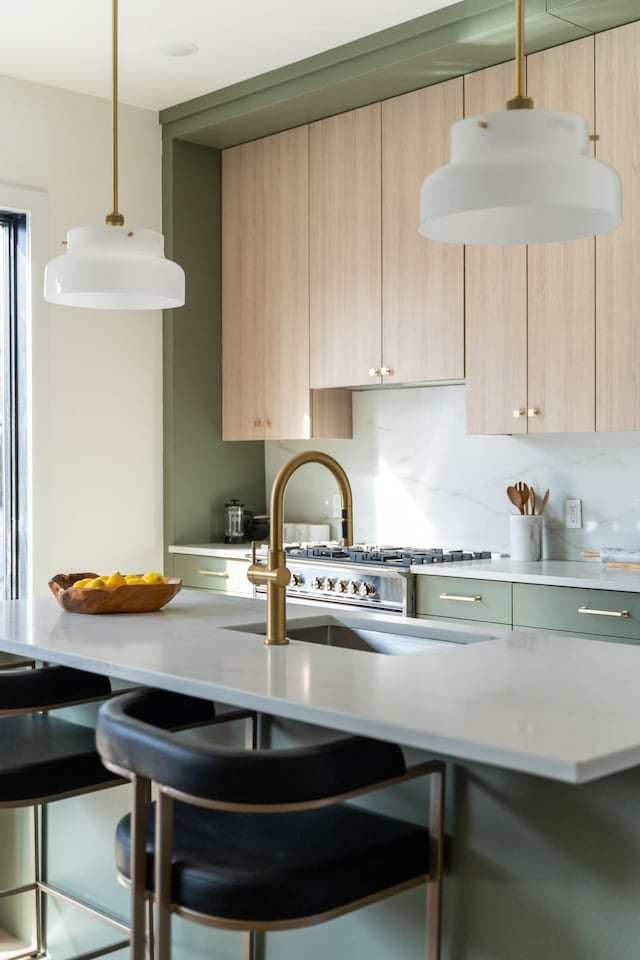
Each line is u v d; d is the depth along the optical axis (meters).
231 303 5.14
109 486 4.91
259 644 2.31
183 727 2.08
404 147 4.29
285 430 4.86
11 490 4.67
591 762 1.38
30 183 4.60
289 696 1.76
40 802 2.21
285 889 1.63
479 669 2.00
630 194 3.56
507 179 1.82
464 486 4.57
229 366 5.16
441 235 2.10
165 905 1.69
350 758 1.64
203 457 5.18
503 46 3.78
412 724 1.56
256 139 4.98
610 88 3.61
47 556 4.68
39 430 4.64
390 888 1.76
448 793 1.90
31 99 4.60
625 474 4.01
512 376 3.91
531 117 1.85
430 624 2.56
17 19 3.89
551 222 2.15
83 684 2.35
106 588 2.77
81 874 2.74
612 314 3.61
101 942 2.69
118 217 2.75
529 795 1.78
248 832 1.83
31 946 2.92
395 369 4.34
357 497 5.04
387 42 3.95
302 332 4.75
